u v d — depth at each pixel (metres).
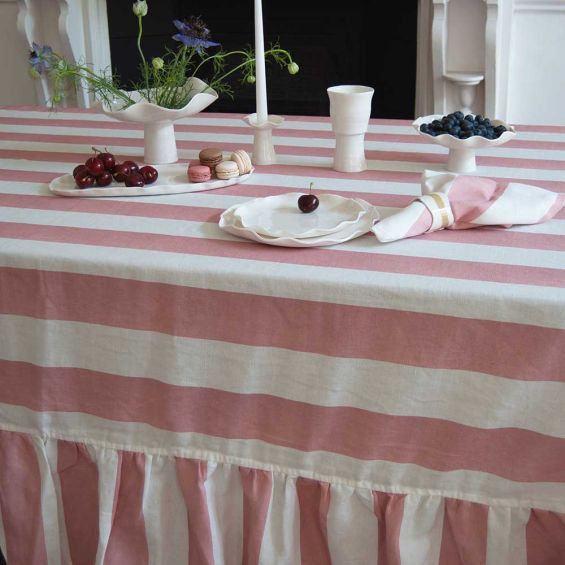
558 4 2.60
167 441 1.08
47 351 1.07
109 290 1.01
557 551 1.00
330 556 1.08
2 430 1.14
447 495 1.01
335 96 1.30
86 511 1.17
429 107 2.92
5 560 1.21
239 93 3.36
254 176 1.33
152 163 1.40
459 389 0.96
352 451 1.03
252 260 1.00
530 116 2.79
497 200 1.08
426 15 2.80
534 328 0.90
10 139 1.59
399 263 0.99
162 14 3.28
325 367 0.99
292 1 3.12
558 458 0.96
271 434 1.05
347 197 1.21
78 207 1.19
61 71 1.36
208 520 1.09
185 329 1.01
